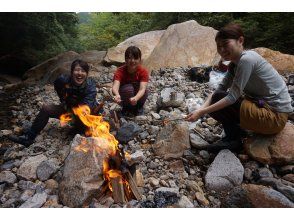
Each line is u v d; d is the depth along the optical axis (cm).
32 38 984
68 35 1216
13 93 604
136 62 387
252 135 317
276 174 289
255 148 298
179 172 297
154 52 698
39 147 344
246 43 813
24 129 399
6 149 354
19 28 929
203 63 657
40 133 381
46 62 760
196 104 422
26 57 967
